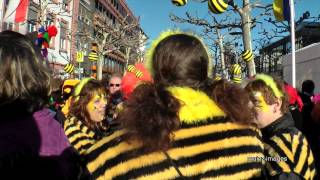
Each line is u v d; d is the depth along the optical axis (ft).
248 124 5.85
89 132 10.98
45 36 26.40
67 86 16.46
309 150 8.25
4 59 6.16
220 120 5.66
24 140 6.01
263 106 8.54
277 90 8.63
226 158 5.50
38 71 6.39
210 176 5.38
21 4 61.00
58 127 6.54
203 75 5.92
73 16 121.90
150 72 5.94
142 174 5.23
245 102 5.93
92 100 11.21
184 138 5.40
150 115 5.29
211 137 5.51
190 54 5.75
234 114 5.77
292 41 26.18
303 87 22.53
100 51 101.76
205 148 5.44
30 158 5.98
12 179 5.89
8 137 5.96
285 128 8.46
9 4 61.21
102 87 11.60
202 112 5.58
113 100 15.14
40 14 72.59
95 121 11.25
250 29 38.68
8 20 60.13
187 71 5.74
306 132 13.92
